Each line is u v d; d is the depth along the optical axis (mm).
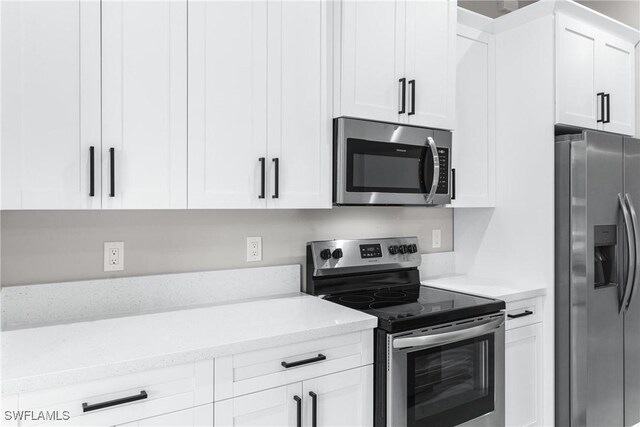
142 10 1525
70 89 1407
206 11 1644
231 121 1699
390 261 2408
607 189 2338
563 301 2334
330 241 2246
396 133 2086
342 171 1929
